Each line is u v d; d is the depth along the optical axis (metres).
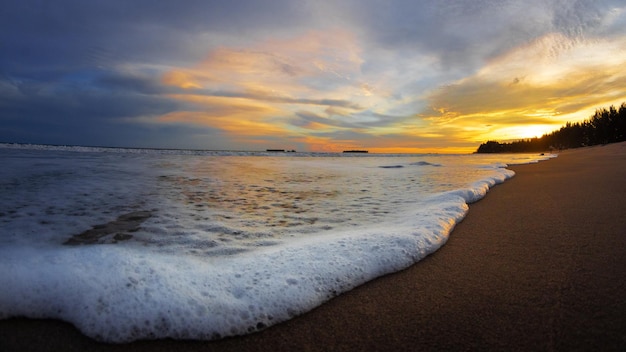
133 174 9.18
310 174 10.73
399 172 11.65
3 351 1.62
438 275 2.44
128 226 3.73
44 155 17.89
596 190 5.88
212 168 12.38
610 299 1.97
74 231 3.48
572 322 1.76
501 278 2.34
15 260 2.50
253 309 1.98
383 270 2.52
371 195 6.07
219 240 3.28
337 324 1.87
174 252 2.89
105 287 2.10
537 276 2.33
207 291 2.13
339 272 2.42
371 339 1.72
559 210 4.35
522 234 3.34
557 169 11.29
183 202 5.25
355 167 14.86
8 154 17.72
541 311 1.88
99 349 1.69
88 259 2.51
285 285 2.22
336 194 6.23
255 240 3.29
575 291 2.09
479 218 4.09
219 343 1.75
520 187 6.82
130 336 1.78
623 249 2.77
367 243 2.94
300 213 4.53
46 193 5.67
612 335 1.64
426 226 3.47
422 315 1.92
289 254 2.75
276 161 21.05
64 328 1.83
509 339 1.66
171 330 1.81
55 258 2.54
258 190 6.75
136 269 2.36
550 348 1.57
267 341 1.75
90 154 20.94
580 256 2.66
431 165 16.72
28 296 2.02
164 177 8.70
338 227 3.76
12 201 4.91
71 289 2.08
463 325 1.80
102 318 1.87
